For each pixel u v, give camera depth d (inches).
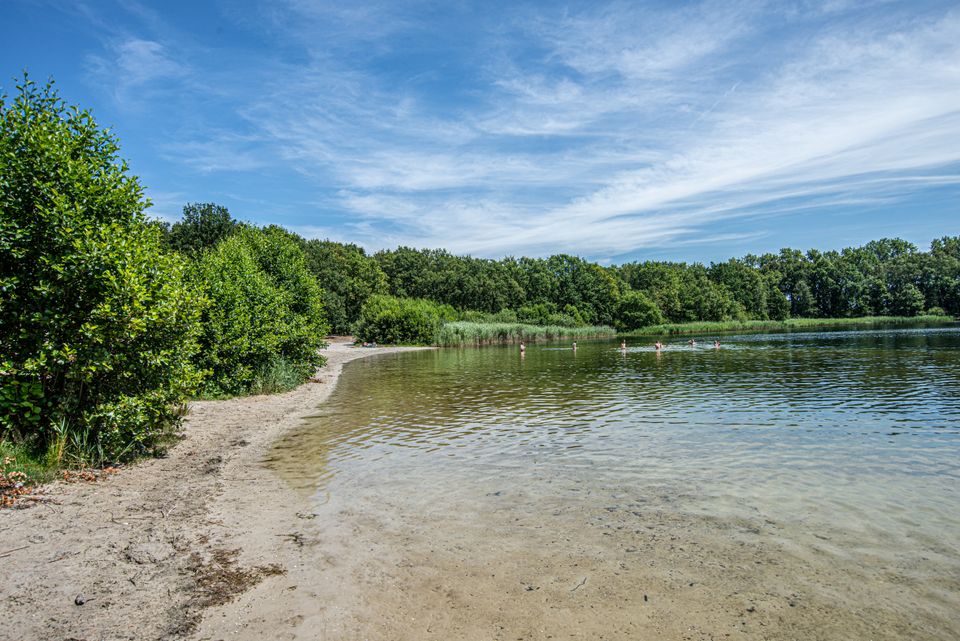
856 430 521.0
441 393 868.6
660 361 1375.5
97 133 457.4
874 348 1557.6
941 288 4776.1
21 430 394.6
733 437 506.3
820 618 203.8
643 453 456.8
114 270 412.8
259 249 1158.3
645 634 195.5
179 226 2356.1
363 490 374.6
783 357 1369.3
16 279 371.2
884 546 266.2
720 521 303.1
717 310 4665.4
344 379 1111.6
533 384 959.6
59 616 204.7
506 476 400.8
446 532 295.7
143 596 223.6
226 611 213.6
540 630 199.0
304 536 292.5
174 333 476.4
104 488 363.6
